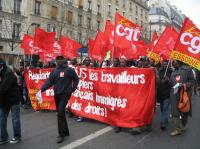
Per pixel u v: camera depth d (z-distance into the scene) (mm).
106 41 7418
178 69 4668
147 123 4656
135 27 5957
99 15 32875
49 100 6383
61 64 4371
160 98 4922
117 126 4859
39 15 24984
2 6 22062
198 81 9516
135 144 4176
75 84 4410
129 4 38875
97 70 5254
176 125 4676
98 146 4066
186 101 4602
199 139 4453
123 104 4848
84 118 5711
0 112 4188
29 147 4043
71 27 28719
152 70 4609
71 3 28625
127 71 4820
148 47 8570
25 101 6863
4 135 4223
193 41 4676
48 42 7988
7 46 22453
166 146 4102
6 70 4113
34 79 6570
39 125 5227
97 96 5285
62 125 4285
